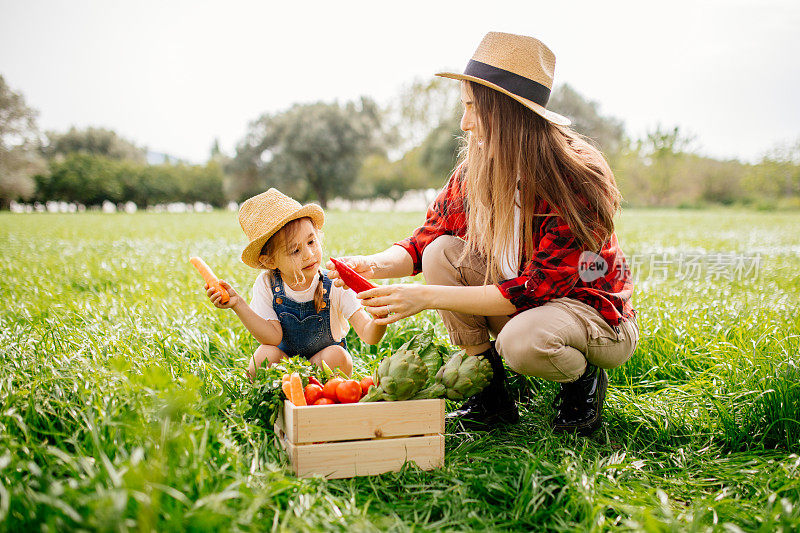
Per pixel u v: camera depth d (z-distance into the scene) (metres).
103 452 1.89
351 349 3.92
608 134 69.25
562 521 2.02
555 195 2.56
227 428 2.30
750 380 3.01
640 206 57.56
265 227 2.91
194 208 80.62
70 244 11.76
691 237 14.27
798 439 2.69
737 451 2.74
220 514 1.63
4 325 3.80
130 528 1.52
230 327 4.06
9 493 1.69
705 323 4.14
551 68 2.67
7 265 7.05
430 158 68.44
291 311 3.08
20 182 61.97
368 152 77.69
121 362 2.09
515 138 2.57
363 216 33.53
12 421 2.18
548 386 3.31
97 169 74.12
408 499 2.18
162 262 7.89
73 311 4.09
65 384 2.51
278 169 72.31
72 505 1.61
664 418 2.95
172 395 1.84
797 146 52.78
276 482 1.98
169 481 1.75
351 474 2.31
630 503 2.15
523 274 2.60
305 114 76.62
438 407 2.42
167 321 3.96
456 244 2.96
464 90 2.70
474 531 1.95
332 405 2.30
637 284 6.01
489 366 2.52
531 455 2.35
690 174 57.38
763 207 48.03
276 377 2.60
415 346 2.64
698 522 1.94
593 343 2.64
